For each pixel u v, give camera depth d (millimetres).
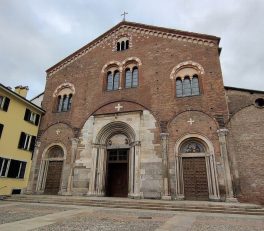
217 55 22000
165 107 21516
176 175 18844
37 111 25984
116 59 25750
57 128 25125
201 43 23031
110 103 23781
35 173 23938
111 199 17828
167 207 14977
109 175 22469
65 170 22844
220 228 9359
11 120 22188
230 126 19109
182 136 19984
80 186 21594
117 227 9227
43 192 23016
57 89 27328
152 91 22594
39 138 25469
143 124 21641
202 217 12141
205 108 20234
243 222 10805
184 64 22594
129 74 24797
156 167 19750
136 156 20516
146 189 19344
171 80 22391
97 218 11344
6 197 19781
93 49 27625
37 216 11688
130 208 15484
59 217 11453
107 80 25609
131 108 22703
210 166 18438
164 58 23656
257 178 17156
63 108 26328
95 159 21938
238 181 17391
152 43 24875
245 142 18344
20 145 23000
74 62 27984
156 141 20625
